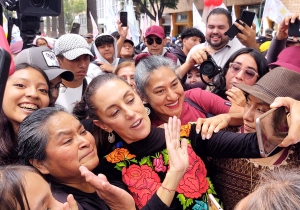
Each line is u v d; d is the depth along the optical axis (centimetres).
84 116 195
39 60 207
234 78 224
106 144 172
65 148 129
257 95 153
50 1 249
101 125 157
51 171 132
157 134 157
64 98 267
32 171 101
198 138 164
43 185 99
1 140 159
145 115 153
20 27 269
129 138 151
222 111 206
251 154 148
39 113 134
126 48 488
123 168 152
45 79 174
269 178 90
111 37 408
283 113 137
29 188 94
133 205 126
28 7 243
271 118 132
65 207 101
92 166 137
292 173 90
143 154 154
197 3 2083
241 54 226
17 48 389
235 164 166
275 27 1011
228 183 168
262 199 80
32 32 271
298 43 251
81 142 134
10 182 92
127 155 155
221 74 240
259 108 161
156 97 178
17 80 162
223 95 244
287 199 77
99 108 148
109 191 119
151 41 452
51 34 2602
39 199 95
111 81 150
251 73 219
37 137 128
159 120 193
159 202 124
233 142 152
